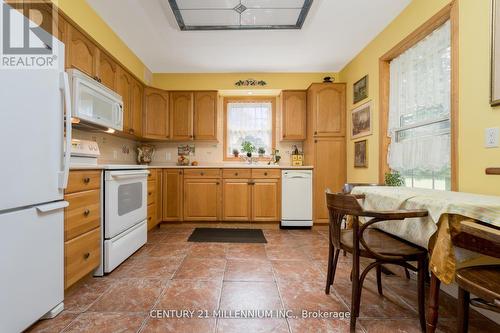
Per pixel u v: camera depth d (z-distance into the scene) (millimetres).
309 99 3592
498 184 1396
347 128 3426
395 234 1387
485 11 1469
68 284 1499
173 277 1854
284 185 3414
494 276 845
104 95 2166
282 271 1980
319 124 3459
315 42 2875
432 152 1949
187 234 3078
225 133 4125
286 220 3400
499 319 1323
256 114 4148
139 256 2303
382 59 2572
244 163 4051
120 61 2770
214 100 3693
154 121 3463
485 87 1474
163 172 3389
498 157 1403
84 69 2033
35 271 1229
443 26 1863
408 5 2170
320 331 1253
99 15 2344
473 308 1458
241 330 1253
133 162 3633
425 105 2043
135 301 1517
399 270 1974
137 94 3141
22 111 1147
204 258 2254
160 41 2867
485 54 1472
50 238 1326
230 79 3830
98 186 1824
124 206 2119
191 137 3674
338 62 3445
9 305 1096
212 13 2367
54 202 1356
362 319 1361
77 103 1812
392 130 2467
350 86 3365
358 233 1254
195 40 2852
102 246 1871
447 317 1388
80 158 2088
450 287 1643
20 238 1147
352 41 2846
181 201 3418
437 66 1921
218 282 1777
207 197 3432
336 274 1947
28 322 1186
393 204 1374
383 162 2553
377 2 2152
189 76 3836
